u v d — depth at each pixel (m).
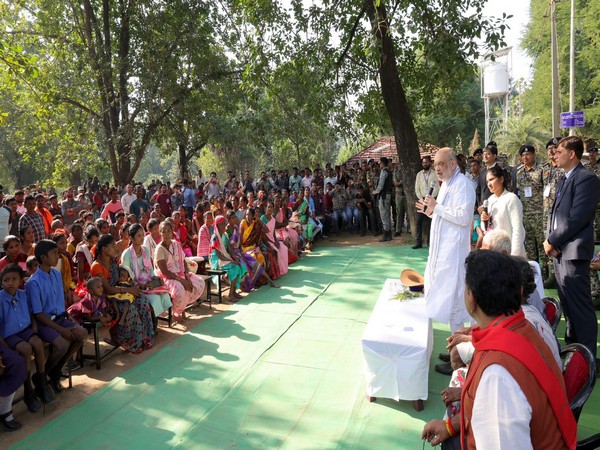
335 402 3.86
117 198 11.62
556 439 1.60
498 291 1.72
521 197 6.34
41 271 4.20
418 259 9.05
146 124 15.81
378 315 4.23
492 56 8.70
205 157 33.88
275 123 20.06
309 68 11.73
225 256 6.88
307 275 8.21
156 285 5.52
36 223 8.27
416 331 3.86
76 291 5.46
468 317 4.07
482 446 1.57
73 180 25.64
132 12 15.53
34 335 3.94
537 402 1.56
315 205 12.15
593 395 3.75
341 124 13.39
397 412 3.67
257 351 4.93
